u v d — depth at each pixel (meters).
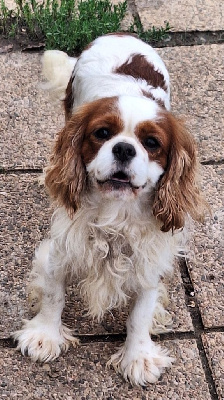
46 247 1.23
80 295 1.28
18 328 1.23
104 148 1.02
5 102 1.61
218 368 1.20
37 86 1.65
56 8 1.80
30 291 1.25
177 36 1.83
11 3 1.89
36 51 1.75
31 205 1.41
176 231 1.15
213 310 1.27
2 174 1.46
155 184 1.08
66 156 1.08
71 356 1.21
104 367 1.19
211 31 1.85
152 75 1.27
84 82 1.30
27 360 1.19
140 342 1.20
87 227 1.12
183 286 1.31
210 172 1.50
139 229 1.11
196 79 1.71
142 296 1.18
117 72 1.26
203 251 1.36
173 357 1.21
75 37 1.73
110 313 1.26
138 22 1.85
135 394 1.17
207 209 1.29
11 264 1.31
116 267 1.14
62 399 1.15
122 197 1.04
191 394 1.17
